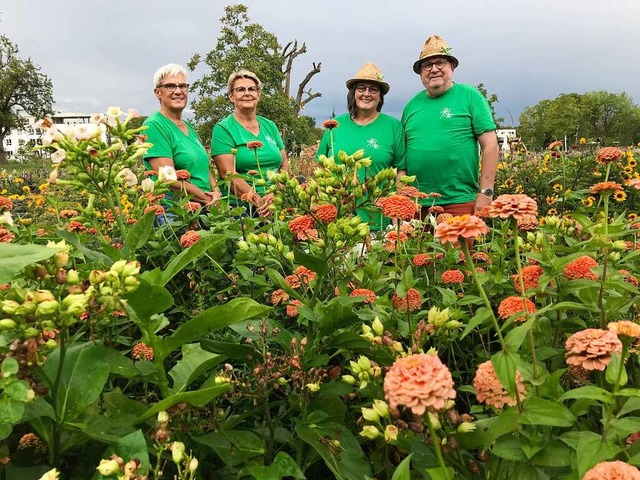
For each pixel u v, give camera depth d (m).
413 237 3.89
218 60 30.09
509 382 1.52
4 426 1.45
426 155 5.32
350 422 2.33
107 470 1.44
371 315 2.37
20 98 67.94
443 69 5.23
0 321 1.54
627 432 1.51
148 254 3.73
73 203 7.24
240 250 3.03
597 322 2.41
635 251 2.48
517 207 1.77
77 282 1.69
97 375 1.74
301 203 2.59
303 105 38.25
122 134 2.38
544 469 1.74
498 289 2.96
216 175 6.11
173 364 2.81
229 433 1.95
